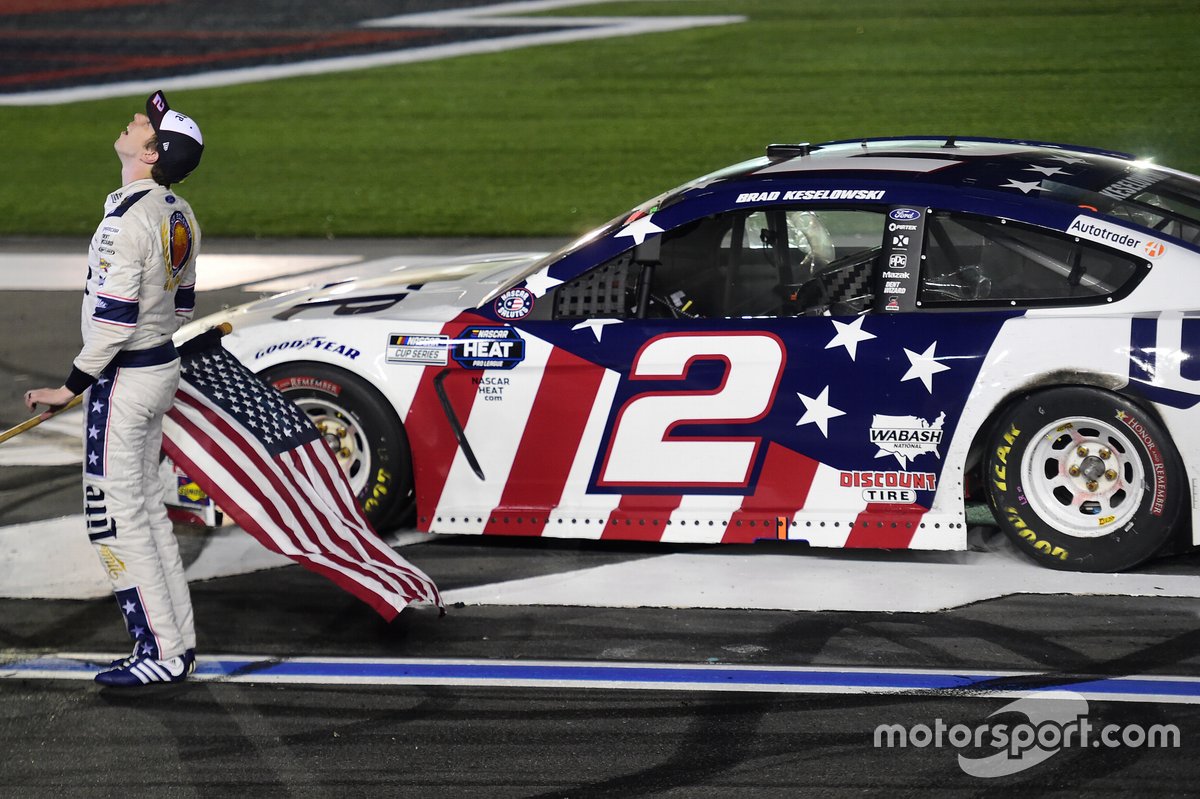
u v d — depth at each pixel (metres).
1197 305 17.97
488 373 19.95
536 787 13.91
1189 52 75.88
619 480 19.78
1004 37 82.81
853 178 19.62
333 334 20.64
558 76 79.81
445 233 45.81
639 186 52.91
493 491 20.27
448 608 18.50
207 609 18.78
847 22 90.94
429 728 15.22
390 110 72.88
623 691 15.91
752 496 19.44
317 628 18.08
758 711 15.31
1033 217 18.64
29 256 44.97
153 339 15.93
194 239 16.28
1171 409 17.81
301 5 108.12
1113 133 58.28
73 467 24.69
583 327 19.73
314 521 17.48
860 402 18.89
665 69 79.88
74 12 108.12
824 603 18.16
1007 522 18.98
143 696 16.27
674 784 13.88
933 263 18.92
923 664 16.30
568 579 19.36
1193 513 18.06
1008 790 13.59
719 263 19.78
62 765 14.67
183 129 15.66
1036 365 18.28
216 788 14.12
